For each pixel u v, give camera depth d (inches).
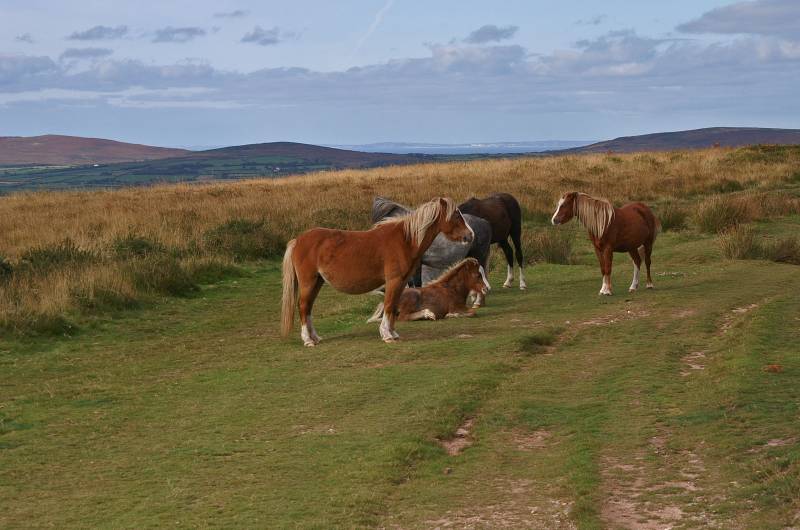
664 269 722.8
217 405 381.4
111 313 606.9
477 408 350.0
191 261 760.3
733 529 214.1
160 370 461.4
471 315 555.8
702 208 1005.8
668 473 264.2
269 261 863.1
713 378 362.3
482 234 626.8
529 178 1507.1
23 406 394.6
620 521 231.6
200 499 269.9
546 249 836.6
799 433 279.0
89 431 354.0
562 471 271.9
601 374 389.1
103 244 794.8
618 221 587.5
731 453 271.9
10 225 977.5
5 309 556.1
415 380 392.5
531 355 438.3
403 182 1491.1
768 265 704.4
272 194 1342.3
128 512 263.0
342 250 482.9
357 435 321.4
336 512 250.8
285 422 346.6
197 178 5880.9
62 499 279.0
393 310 486.9
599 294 603.8
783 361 372.2
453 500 257.4
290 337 532.7
